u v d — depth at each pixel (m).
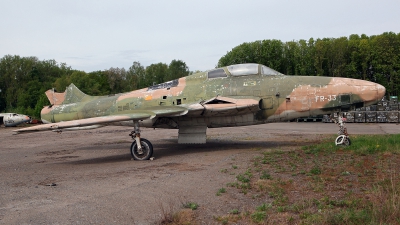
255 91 12.93
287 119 12.98
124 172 9.50
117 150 15.60
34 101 72.50
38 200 6.58
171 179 8.09
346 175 7.53
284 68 54.00
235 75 13.45
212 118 13.47
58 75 97.00
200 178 8.05
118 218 5.31
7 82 80.81
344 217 4.69
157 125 13.92
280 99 12.70
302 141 15.57
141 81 106.81
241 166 9.34
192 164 10.28
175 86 14.39
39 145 19.16
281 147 13.29
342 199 5.77
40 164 12.11
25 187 7.94
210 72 13.96
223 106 12.31
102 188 7.44
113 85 93.00
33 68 87.00
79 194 6.95
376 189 6.04
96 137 23.14
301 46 59.62
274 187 6.74
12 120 38.72
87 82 71.81
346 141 11.87
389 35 52.34
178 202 6.07
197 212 5.46
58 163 12.23
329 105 12.17
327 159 9.51
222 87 13.36
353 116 32.38
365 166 8.34
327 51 53.50
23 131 11.09
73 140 21.52
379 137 13.45
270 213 5.24
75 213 5.62
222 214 5.32
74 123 11.27
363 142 11.96
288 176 7.72
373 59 51.62
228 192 6.62
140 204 6.04
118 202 6.21
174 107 13.02
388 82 52.09
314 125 29.67
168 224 4.96
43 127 11.18
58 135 26.03
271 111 12.86
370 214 4.81
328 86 12.28
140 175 8.86
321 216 4.91
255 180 7.51
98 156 13.83
